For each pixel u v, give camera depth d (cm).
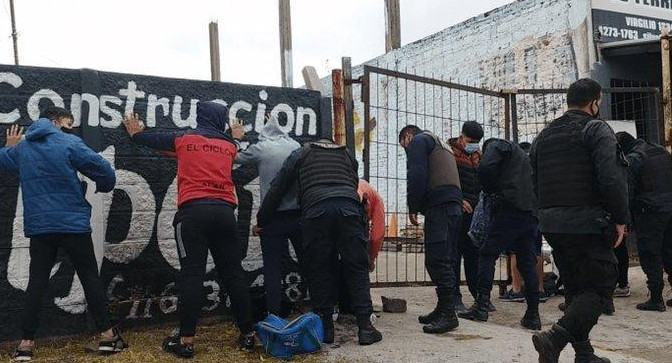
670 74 896
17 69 455
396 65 1447
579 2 1036
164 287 505
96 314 419
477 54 1230
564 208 378
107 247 482
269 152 496
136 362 402
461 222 555
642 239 620
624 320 576
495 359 415
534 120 1094
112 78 489
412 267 932
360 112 1253
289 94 571
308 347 427
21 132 452
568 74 1055
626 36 1077
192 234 418
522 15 1135
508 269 689
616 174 358
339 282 529
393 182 1160
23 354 405
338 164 464
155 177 504
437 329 486
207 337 474
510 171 520
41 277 409
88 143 473
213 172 431
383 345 449
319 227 448
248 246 544
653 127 1058
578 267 378
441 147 509
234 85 544
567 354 436
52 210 401
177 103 516
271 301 475
